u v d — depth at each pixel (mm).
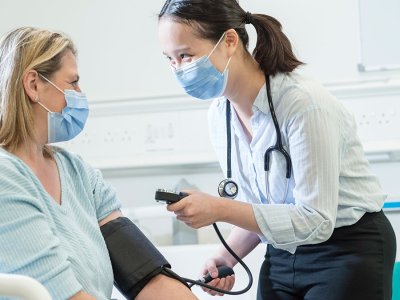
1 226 1159
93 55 2877
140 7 2840
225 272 1687
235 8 1477
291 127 1433
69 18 2881
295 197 1458
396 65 2684
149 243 1485
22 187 1232
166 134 2797
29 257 1153
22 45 1310
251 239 1747
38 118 1331
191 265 2080
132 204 2852
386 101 2643
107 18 2861
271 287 1619
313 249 1500
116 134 2834
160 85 2842
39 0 2893
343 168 1470
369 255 1448
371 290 1436
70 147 2852
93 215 1418
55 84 1330
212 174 2793
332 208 1409
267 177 1546
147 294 1425
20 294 954
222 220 1434
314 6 2723
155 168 2818
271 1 2746
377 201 1499
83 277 1256
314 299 1486
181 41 1446
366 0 2684
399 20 2668
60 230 1281
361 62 2701
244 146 1608
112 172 2852
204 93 1517
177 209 1391
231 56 1470
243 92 1514
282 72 1479
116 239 1449
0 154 1273
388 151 2615
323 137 1392
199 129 2777
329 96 1451
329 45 2721
